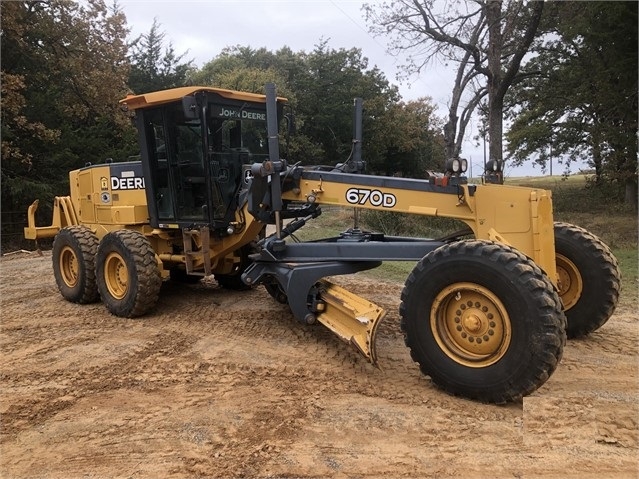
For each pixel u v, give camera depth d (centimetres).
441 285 416
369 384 450
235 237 681
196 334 603
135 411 409
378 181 512
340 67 3966
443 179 473
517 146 2677
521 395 388
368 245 522
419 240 559
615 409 389
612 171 2064
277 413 398
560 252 545
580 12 1794
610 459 327
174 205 696
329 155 3959
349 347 550
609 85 1888
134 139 2255
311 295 534
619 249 1233
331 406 407
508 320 387
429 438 357
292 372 481
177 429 379
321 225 1603
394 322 632
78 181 839
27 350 557
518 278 381
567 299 547
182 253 742
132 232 691
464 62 1873
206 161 650
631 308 673
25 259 1288
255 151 708
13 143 1848
